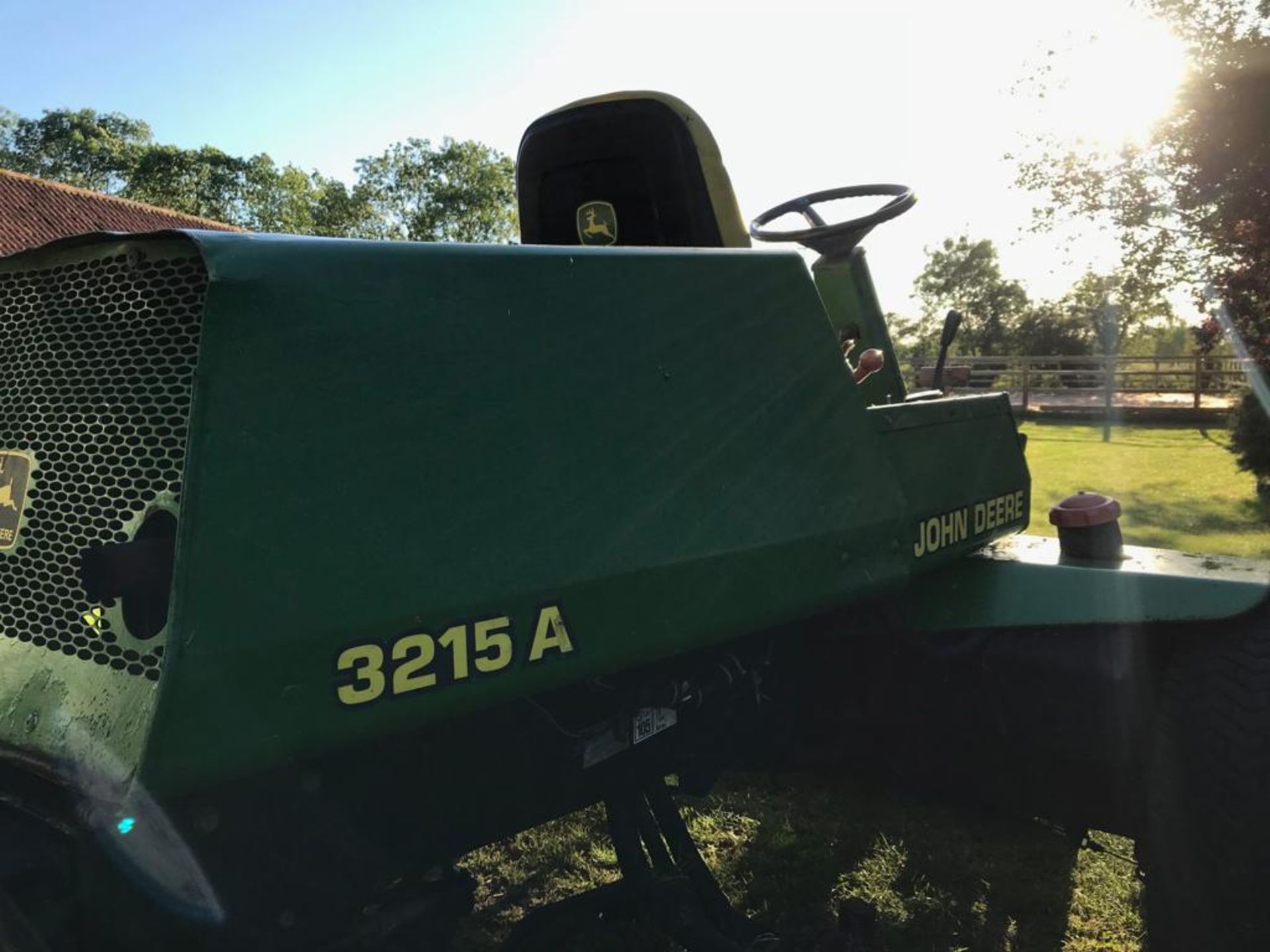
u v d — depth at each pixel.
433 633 1.12
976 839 2.91
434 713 1.12
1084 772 2.15
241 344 1.02
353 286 1.12
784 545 1.57
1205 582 1.95
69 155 50.38
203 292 1.08
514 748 1.49
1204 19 9.02
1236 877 1.90
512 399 1.25
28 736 1.07
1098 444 12.21
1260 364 8.99
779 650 2.10
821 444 1.69
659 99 2.07
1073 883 2.68
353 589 1.06
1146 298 10.82
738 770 3.22
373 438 1.10
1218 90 8.90
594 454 1.32
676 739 1.92
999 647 2.14
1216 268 9.62
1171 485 8.91
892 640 2.24
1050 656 2.09
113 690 1.03
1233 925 1.93
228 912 1.17
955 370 3.16
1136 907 2.55
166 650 0.93
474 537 1.17
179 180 44.12
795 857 2.80
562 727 1.57
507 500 1.21
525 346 1.28
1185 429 13.98
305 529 1.03
